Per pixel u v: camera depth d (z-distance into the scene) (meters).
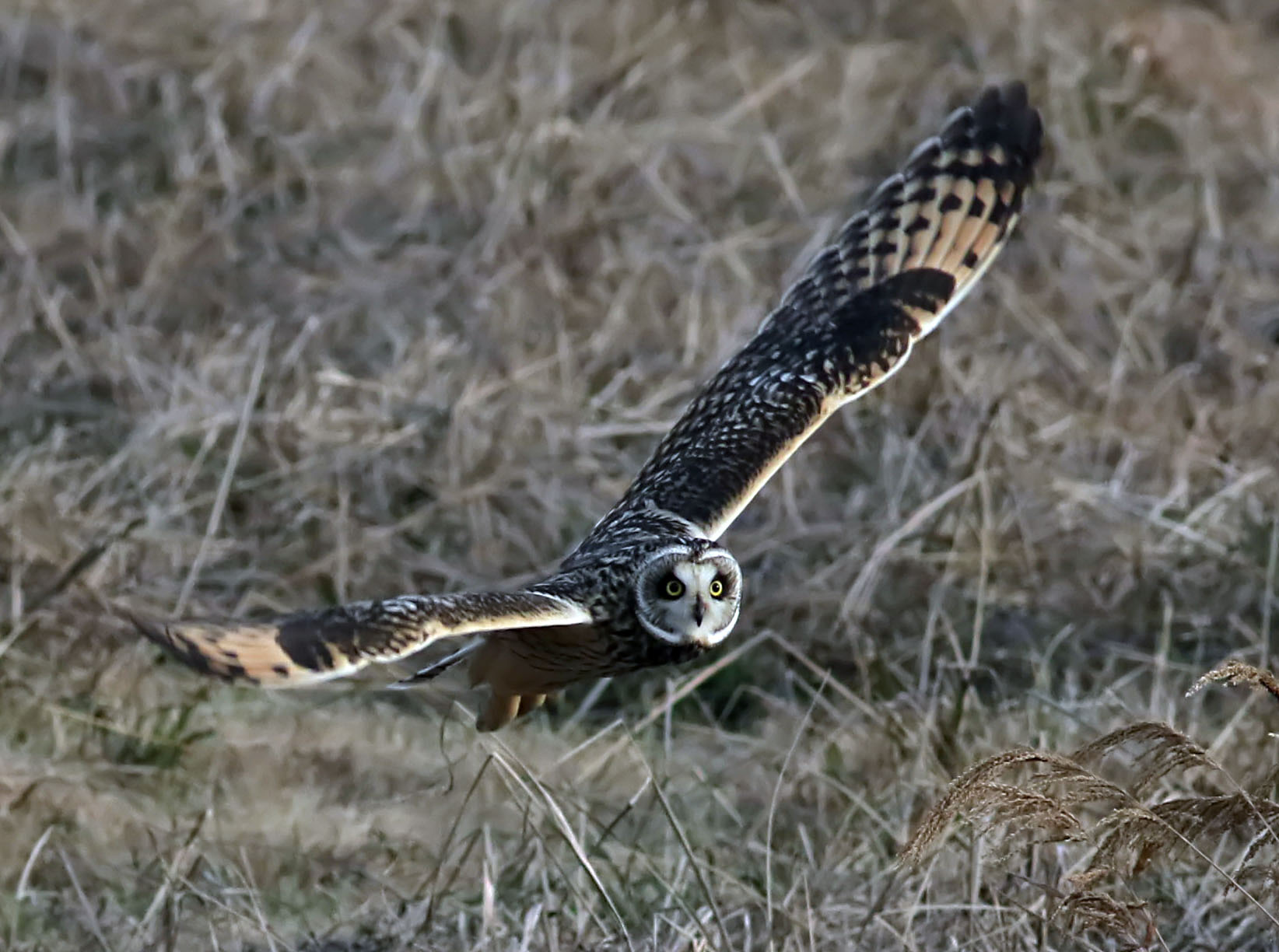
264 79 30.62
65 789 17.30
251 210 27.75
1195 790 16.84
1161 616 20.00
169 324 25.11
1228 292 26.53
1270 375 24.81
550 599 13.00
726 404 15.88
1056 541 20.81
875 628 19.70
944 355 23.53
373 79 31.44
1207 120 30.69
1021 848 13.95
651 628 13.84
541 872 15.54
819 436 22.44
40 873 16.14
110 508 20.95
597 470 21.97
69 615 19.28
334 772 17.92
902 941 14.09
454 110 29.72
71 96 30.09
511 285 25.58
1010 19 32.91
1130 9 33.19
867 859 16.20
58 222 27.16
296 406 22.47
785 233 27.31
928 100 30.58
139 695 18.73
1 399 23.05
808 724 18.16
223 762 17.94
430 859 16.38
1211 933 14.75
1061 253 26.64
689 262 26.64
